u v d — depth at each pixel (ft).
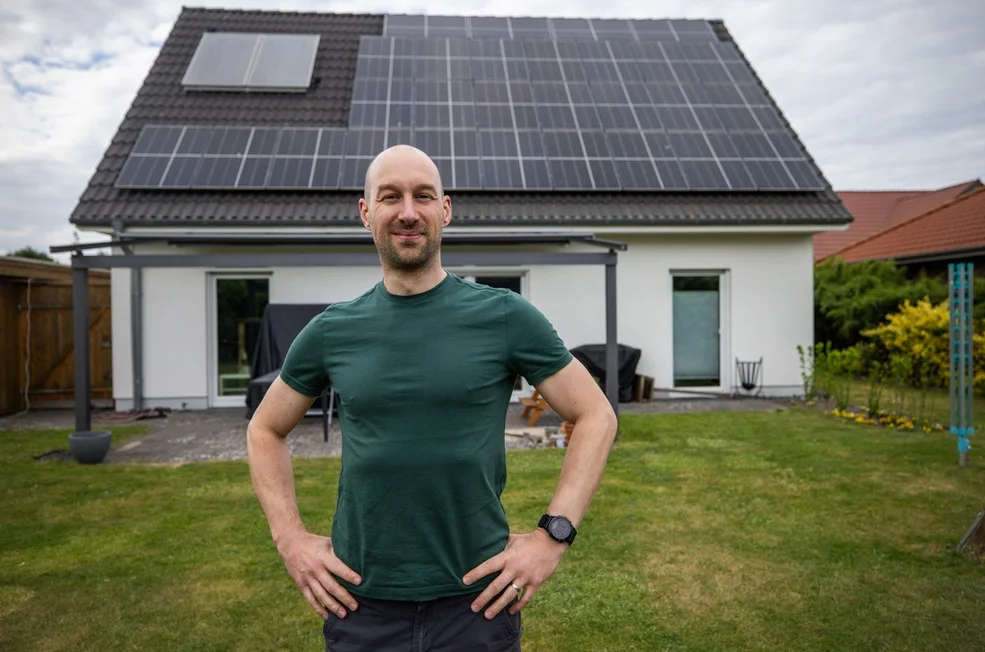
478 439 5.64
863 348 42.06
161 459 23.21
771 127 39.58
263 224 32.24
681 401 35.42
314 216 32.48
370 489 5.61
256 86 38.81
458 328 5.71
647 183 34.99
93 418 31.40
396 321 5.77
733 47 47.14
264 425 6.29
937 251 45.70
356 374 5.70
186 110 37.83
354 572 5.66
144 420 31.24
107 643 10.52
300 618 11.31
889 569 13.00
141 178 32.76
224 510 17.01
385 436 5.60
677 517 16.01
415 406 5.56
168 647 10.41
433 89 39.32
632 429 26.84
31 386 35.42
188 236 23.80
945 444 23.85
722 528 15.26
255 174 33.47
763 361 37.14
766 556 13.67
